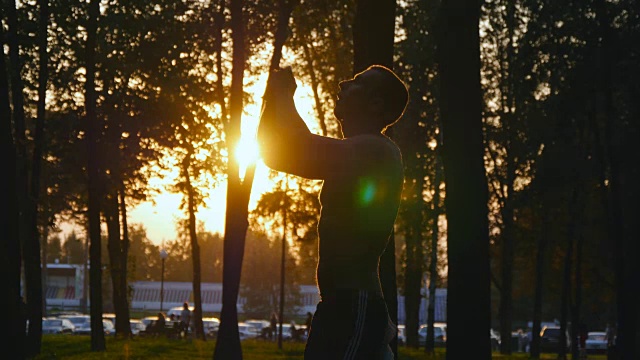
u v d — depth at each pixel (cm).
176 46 3434
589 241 5603
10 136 1207
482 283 1306
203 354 3322
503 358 4297
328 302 366
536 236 5506
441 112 1341
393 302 1262
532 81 3188
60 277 14275
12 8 2473
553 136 4309
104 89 3781
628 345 2945
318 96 4147
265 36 3341
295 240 3928
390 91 385
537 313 5103
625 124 3394
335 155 361
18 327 1167
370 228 366
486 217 1314
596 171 4231
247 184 2608
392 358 380
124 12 3161
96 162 3444
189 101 3853
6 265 1167
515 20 4431
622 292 3000
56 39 3127
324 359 361
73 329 7388
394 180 372
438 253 5544
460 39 1329
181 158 4072
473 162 1311
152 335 5494
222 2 3312
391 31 1289
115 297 4844
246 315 13638
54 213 4234
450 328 1312
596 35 2972
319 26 3703
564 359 4797
